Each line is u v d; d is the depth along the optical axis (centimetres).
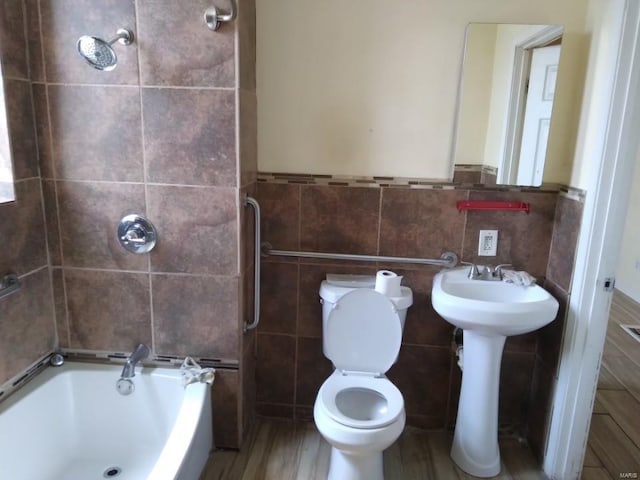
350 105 201
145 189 182
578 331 181
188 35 168
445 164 204
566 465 192
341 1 192
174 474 147
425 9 190
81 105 176
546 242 206
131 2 167
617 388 270
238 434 203
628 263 424
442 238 208
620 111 162
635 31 156
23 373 178
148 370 193
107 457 191
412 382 224
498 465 199
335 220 210
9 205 166
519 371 220
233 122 174
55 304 195
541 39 189
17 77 168
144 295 192
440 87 197
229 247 185
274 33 197
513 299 195
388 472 197
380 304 192
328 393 179
